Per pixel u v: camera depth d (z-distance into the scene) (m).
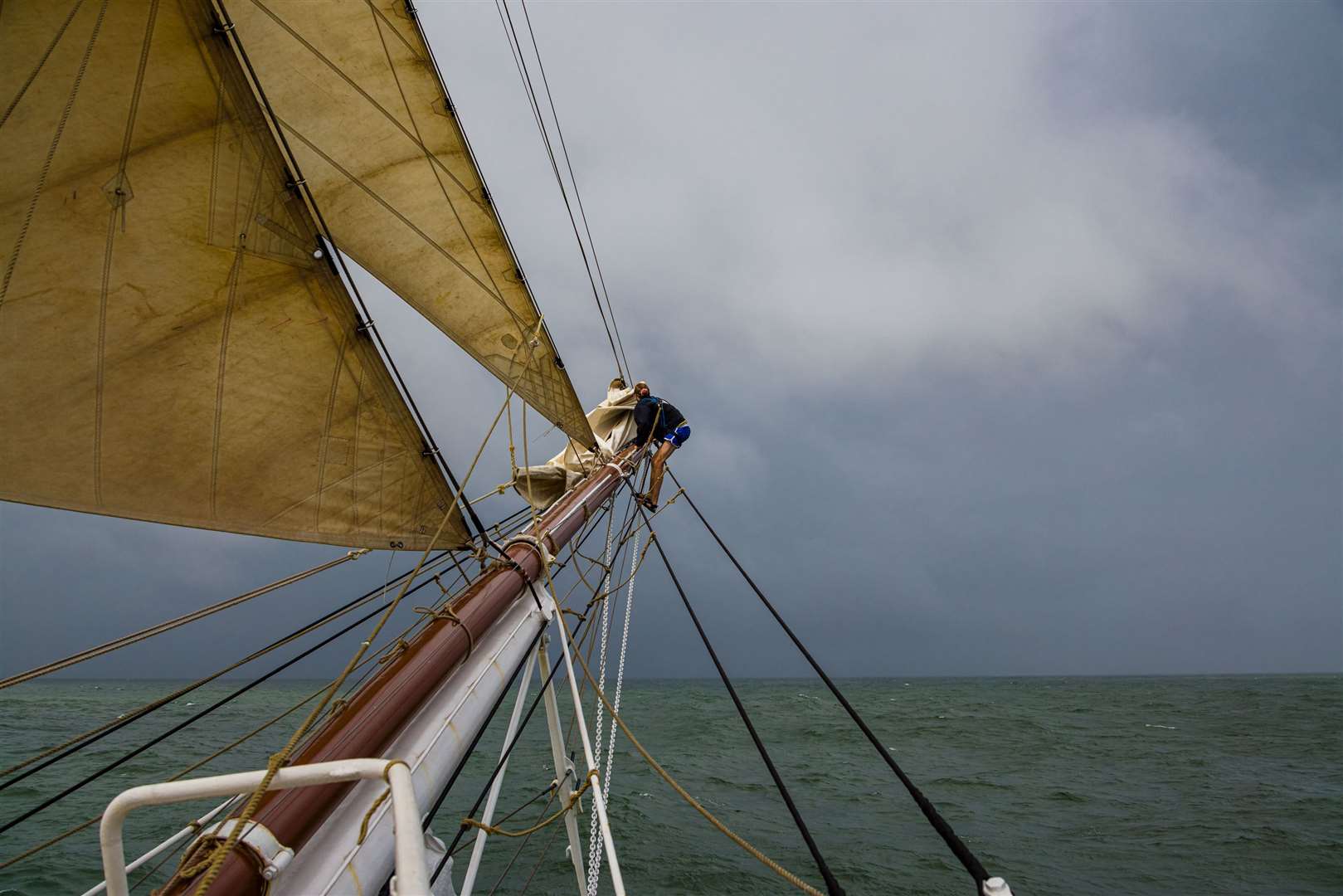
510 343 6.89
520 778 19.11
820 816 17.94
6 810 14.85
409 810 1.58
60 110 2.76
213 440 3.14
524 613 4.27
